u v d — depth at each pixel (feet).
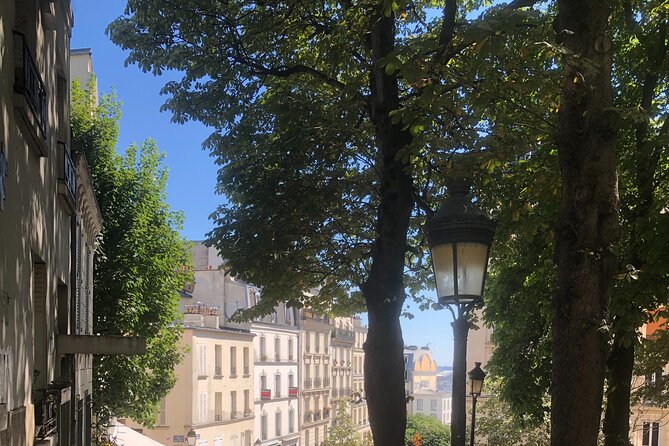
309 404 211.20
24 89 24.02
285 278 43.86
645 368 48.52
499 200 35.37
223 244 43.24
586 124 18.16
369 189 42.42
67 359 42.63
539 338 61.72
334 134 42.11
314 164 42.63
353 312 51.72
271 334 183.83
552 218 34.24
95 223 65.67
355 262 45.32
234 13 42.27
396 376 29.94
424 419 237.66
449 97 21.90
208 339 146.72
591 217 17.63
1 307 21.79
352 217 43.55
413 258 49.75
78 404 50.14
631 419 100.94
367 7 31.58
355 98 36.35
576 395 16.90
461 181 21.59
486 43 19.40
